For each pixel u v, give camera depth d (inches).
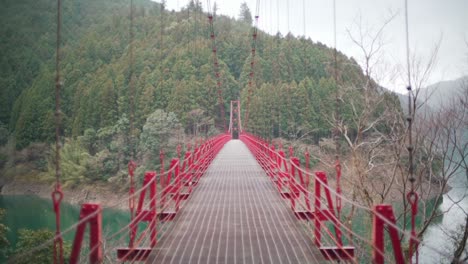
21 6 2709.2
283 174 424.2
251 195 433.1
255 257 231.8
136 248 238.7
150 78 2368.4
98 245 163.2
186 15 3983.8
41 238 547.2
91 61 2704.2
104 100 2030.0
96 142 1915.6
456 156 575.2
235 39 3745.1
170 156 1617.9
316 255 234.2
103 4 4522.6
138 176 1612.9
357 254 455.5
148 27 3671.3
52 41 2672.2
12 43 2396.7
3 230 609.6
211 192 454.3
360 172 537.0
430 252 581.6
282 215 335.3
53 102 1974.7
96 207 164.7
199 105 2429.9
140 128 2042.3
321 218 262.1
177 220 321.4
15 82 2223.2
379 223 159.6
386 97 572.4
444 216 693.3
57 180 148.4
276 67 2347.4
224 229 292.8
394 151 544.1
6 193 1652.3
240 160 855.1
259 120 1983.3
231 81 3075.8
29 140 1815.9
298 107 1764.3
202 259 229.1
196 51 2994.6
